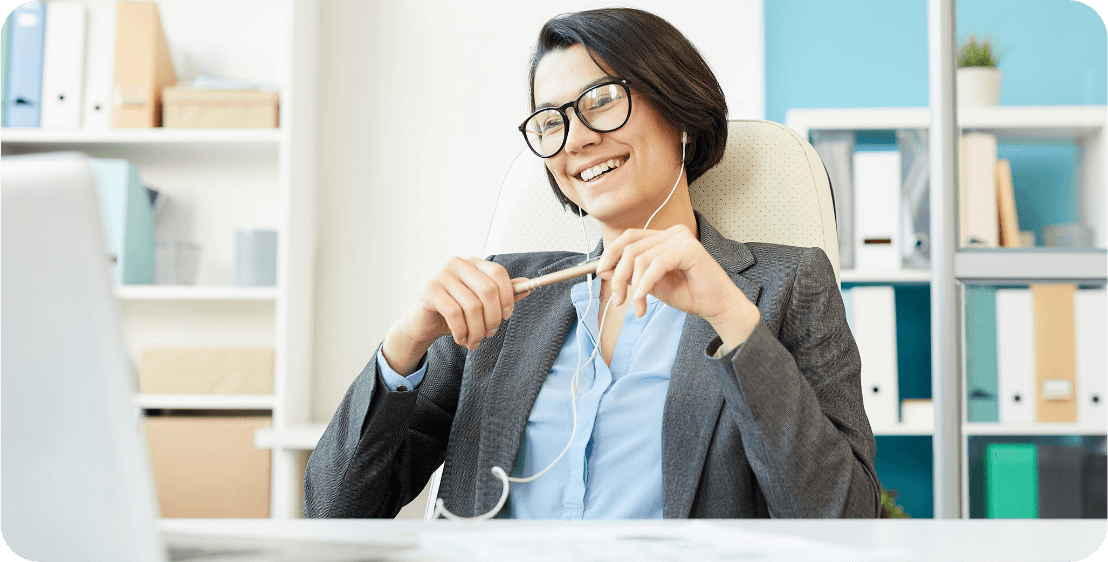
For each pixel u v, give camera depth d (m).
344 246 2.26
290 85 2.03
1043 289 1.75
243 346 2.01
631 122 0.94
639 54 0.94
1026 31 2.17
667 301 0.75
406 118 2.28
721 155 1.02
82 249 0.33
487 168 2.27
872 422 1.91
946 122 1.57
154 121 2.05
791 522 0.49
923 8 2.21
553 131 0.98
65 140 2.04
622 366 0.92
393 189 2.27
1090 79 2.16
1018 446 1.74
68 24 2.07
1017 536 0.44
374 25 2.29
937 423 1.60
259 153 2.21
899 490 2.18
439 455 1.03
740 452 0.80
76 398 0.33
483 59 2.28
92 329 0.33
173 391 1.97
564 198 1.12
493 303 0.79
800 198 1.04
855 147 2.17
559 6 2.27
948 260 1.60
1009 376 1.75
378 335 2.24
